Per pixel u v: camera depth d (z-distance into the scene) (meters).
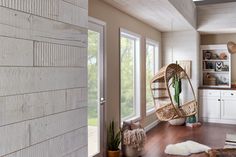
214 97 6.58
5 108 0.78
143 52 5.55
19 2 0.83
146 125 5.73
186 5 5.14
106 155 3.90
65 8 1.05
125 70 4.94
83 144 1.19
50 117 0.97
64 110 1.05
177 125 6.25
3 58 0.78
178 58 6.75
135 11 4.42
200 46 7.04
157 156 3.93
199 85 6.95
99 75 3.76
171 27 6.12
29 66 0.87
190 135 5.24
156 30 6.47
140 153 3.96
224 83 7.07
